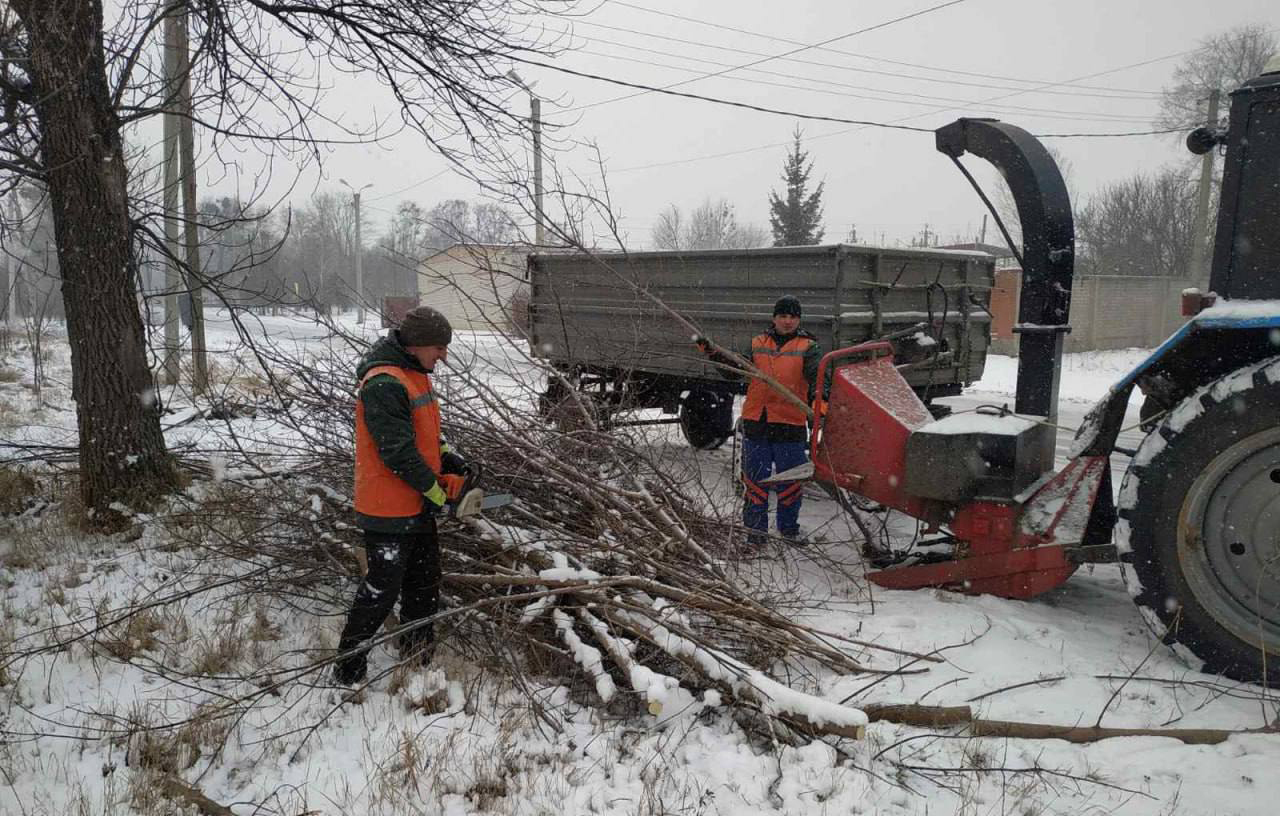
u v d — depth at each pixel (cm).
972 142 501
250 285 681
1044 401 479
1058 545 435
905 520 666
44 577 512
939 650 407
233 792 308
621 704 365
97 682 386
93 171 571
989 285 842
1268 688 359
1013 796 298
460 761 317
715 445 898
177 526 566
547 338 962
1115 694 344
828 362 516
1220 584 370
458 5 649
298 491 539
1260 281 380
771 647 399
